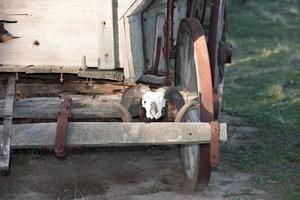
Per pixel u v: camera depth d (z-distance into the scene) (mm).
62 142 5281
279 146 8180
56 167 7297
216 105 5895
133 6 5797
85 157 7660
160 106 5672
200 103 5734
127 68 5992
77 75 6195
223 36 8523
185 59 6621
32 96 6387
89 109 5938
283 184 6773
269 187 6672
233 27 20266
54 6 5867
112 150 7926
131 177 7000
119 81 6262
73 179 6906
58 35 5945
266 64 14594
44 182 6801
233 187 6680
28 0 5855
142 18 6172
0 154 5219
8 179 6871
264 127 9148
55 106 5949
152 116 5656
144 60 6273
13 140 5336
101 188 6625
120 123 5469
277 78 12875
